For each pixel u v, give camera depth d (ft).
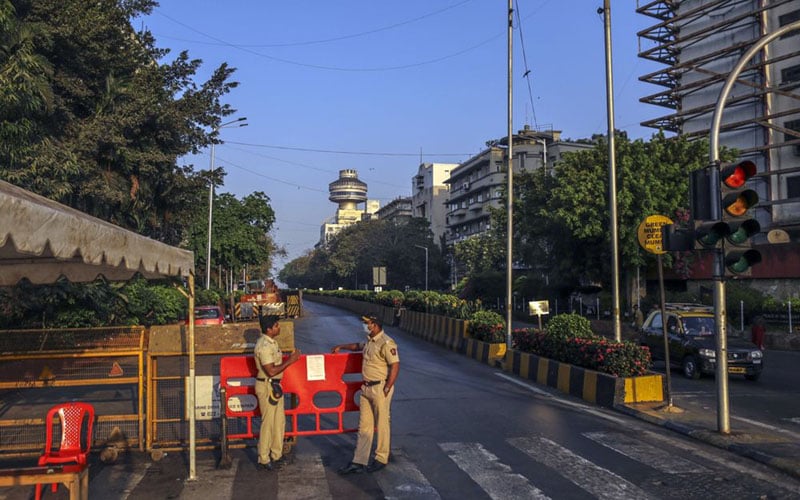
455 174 292.81
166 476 22.48
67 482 17.03
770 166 115.65
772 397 41.11
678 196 99.55
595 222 100.42
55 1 52.90
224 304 132.46
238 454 25.48
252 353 26.37
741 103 121.08
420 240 268.62
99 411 27.81
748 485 20.95
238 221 140.26
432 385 43.62
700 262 115.24
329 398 38.29
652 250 34.09
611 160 43.50
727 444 25.91
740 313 94.53
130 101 61.16
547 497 19.81
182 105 66.44
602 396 36.09
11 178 41.57
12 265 19.72
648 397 35.78
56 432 25.13
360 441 23.00
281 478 22.18
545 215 110.32
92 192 52.54
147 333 26.32
